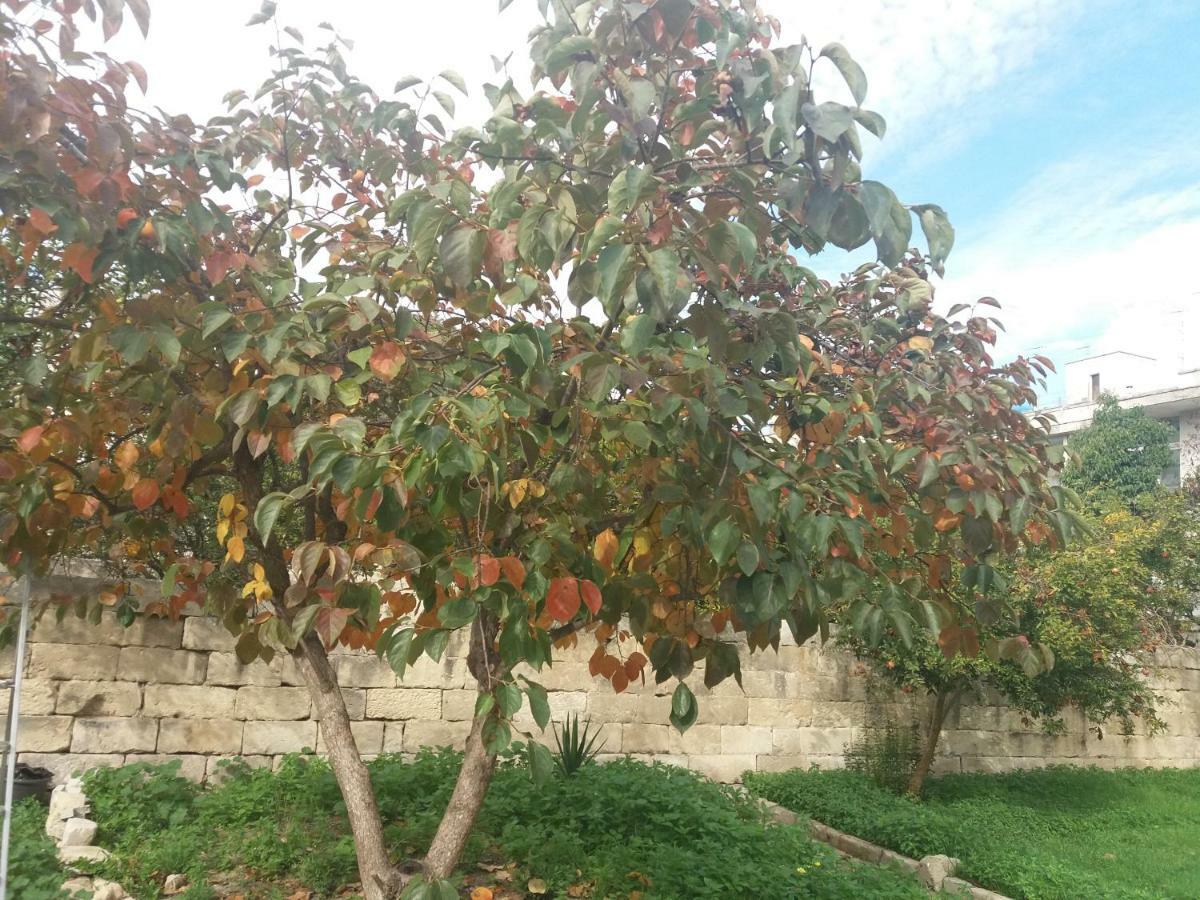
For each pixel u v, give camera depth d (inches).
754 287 191.2
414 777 277.3
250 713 303.4
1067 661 371.9
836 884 235.8
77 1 142.9
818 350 194.7
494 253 129.3
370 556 132.6
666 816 259.9
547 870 223.3
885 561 187.6
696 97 145.9
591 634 370.0
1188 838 366.3
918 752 423.2
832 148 112.9
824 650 418.9
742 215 146.9
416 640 126.6
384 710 326.0
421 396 126.0
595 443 169.8
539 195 134.2
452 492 129.4
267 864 219.6
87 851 226.5
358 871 217.5
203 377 162.7
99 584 284.7
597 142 154.6
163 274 159.5
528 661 128.7
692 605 160.1
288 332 150.6
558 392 156.9
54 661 280.1
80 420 150.4
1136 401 844.0
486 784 173.2
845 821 331.6
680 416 147.5
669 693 382.6
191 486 196.1
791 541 139.3
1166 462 784.9
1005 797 412.2
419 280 151.6
